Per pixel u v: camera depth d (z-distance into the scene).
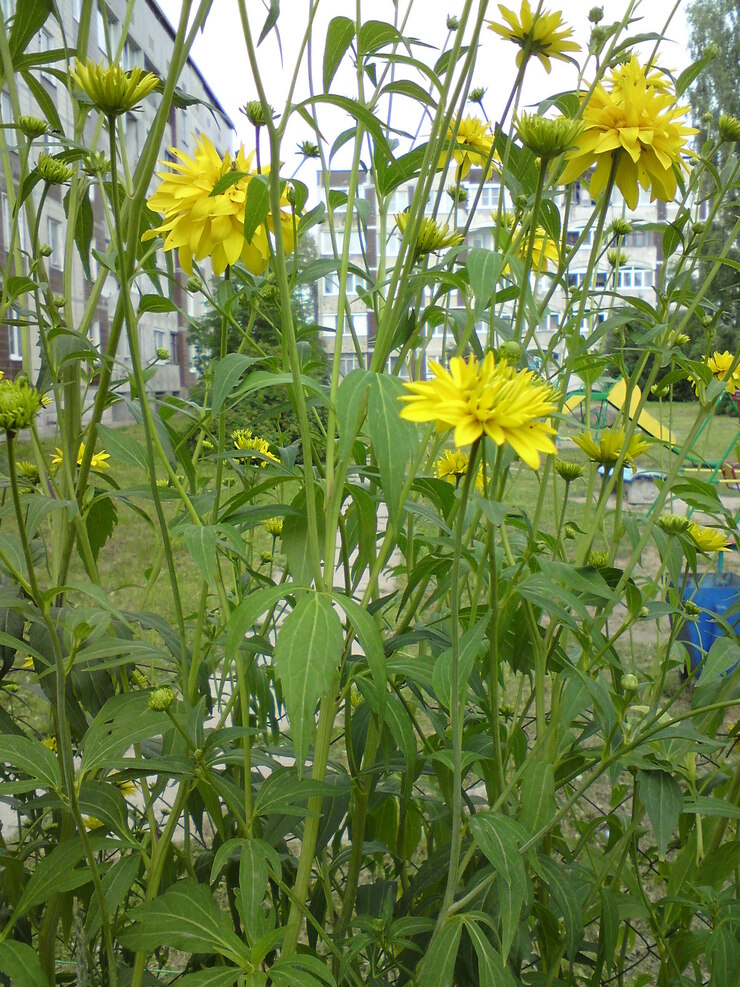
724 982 0.57
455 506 0.58
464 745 0.61
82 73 0.45
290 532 0.53
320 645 0.41
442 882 0.64
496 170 0.71
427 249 0.62
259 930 0.46
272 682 0.70
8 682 0.62
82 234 0.70
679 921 0.71
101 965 0.66
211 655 0.68
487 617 0.48
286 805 0.50
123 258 0.45
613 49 0.62
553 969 0.61
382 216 0.62
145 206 0.65
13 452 0.39
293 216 0.54
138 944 0.47
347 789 0.51
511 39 0.61
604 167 0.66
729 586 1.27
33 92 0.65
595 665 0.62
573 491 2.16
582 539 0.70
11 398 0.38
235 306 0.71
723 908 0.60
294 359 0.46
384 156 0.60
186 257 0.58
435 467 0.78
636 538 0.63
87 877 0.48
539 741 0.58
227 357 0.50
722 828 0.70
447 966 0.45
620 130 0.61
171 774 0.49
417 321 0.63
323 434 0.62
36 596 0.41
